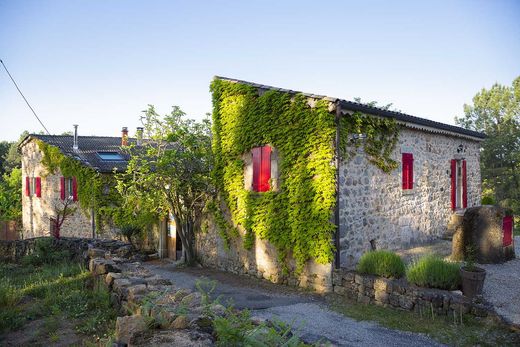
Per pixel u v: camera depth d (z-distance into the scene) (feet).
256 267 34.06
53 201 62.28
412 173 35.12
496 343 16.97
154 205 41.22
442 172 40.01
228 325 9.87
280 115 30.94
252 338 9.41
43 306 19.98
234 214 35.99
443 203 39.96
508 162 74.18
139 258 45.27
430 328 19.21
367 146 30.25
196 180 39.70
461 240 29.32
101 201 53.93
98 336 15.84
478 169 47.62
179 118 40.34
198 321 11.21
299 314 22.66
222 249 38.58
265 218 32.35
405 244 34.12
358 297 25.03
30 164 69.67
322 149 27.68
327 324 20.66
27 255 37.27
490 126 79.87
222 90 37.37
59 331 16.75
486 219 28.78
